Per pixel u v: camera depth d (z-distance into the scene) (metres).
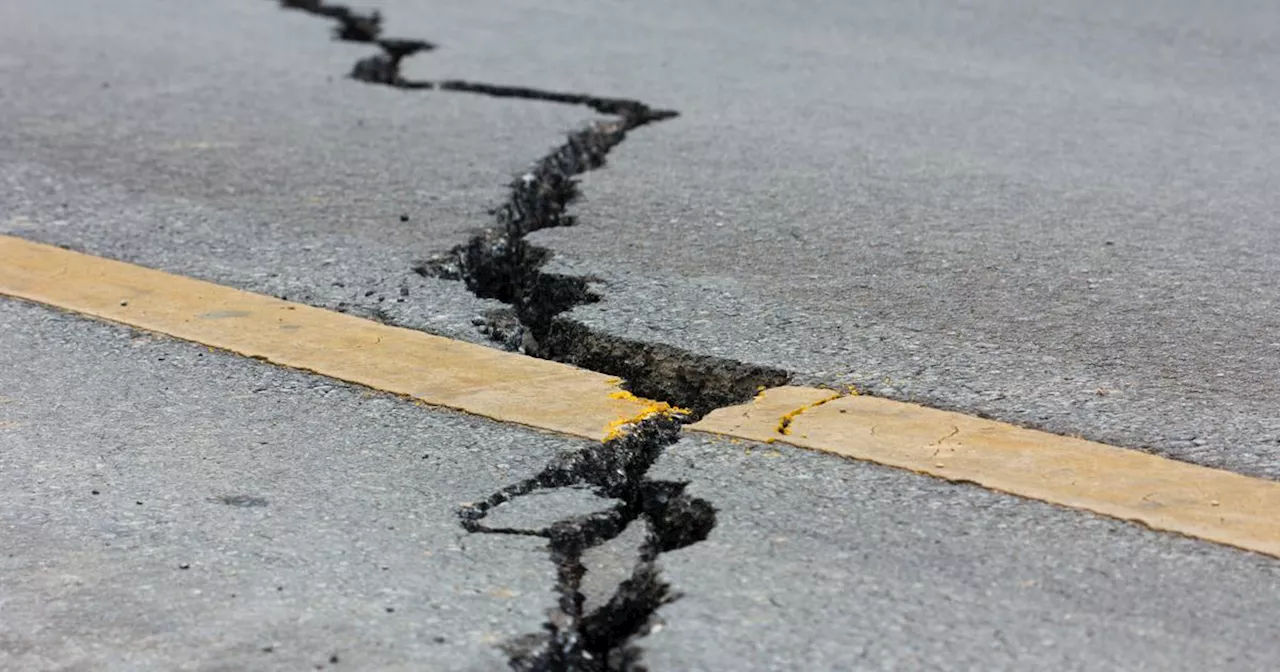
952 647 3.11
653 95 7.88
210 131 7.25
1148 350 4.62
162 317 4.99
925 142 7.02
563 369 4.56
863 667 3.04
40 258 5.57
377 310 5.05
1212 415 4.16
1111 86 8.04
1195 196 6.20
